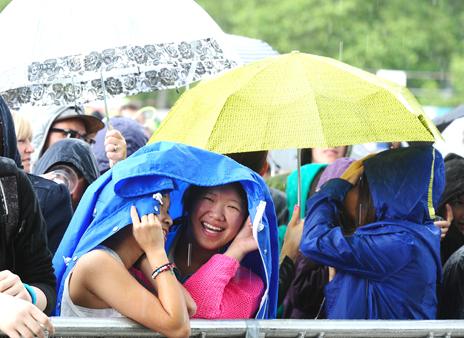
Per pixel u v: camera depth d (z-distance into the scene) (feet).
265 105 31.96
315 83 32.40
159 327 24.80
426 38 179.73
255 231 27.40
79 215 26.86
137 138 46.47
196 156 27.12
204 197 29.04
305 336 26.02
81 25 33.50
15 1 34.94
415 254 31.99
